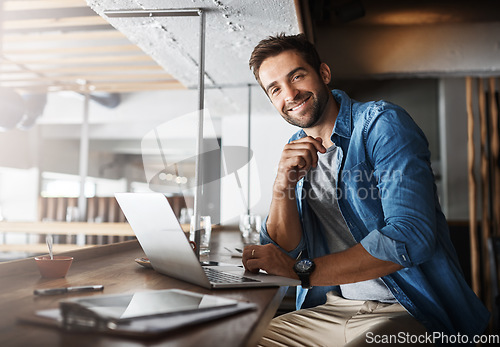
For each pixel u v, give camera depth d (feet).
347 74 11.44
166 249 3.34
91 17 8.36
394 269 3.58
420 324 3.88
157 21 5.92
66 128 21.17
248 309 2.43
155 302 2.43
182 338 1.93
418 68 11.11
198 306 2.37
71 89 13.21
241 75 8.57
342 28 11.49
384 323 3.76
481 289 12.05
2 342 1.87
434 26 11.14
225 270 3.88
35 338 1.93
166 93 16.76
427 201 3.66
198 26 6.07
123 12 5.59
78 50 10.05
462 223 13.82
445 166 16.49
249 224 7.56
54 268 3.49
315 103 4.66
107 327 2.01
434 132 17.99
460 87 16.51
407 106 18.25
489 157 13.29
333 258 3.62
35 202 21.50
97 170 27.32
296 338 4.26
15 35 9.51
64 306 2.20
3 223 10.34
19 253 13.11
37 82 12.97
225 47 6.95
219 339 1.92
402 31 11.30
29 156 21.36
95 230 10.09
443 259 4.03
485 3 10.37
